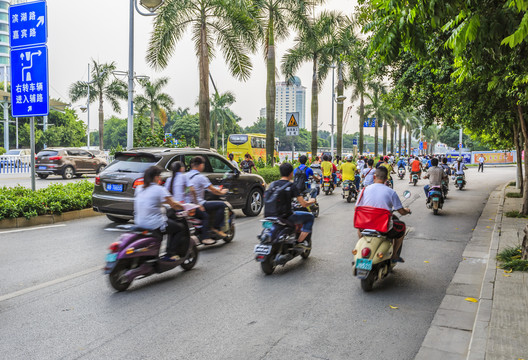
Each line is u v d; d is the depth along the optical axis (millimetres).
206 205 7992
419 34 4211
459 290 5801
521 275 6086
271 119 24906
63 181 22875
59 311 4902
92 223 10625
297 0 24641
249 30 19547
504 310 4727
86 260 7102
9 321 4602
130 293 5566
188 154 10344
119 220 10867
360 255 5641
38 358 3787
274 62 24844
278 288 5820
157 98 50594
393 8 4078
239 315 4840
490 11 4242
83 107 42938
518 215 12023
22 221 10086
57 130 74750
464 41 3553
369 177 12023
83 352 3906
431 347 4094
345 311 4996
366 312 4973
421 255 7840
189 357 3834
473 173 42281
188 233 6484
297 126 19984
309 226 7191
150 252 5840
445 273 6641
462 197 18562
